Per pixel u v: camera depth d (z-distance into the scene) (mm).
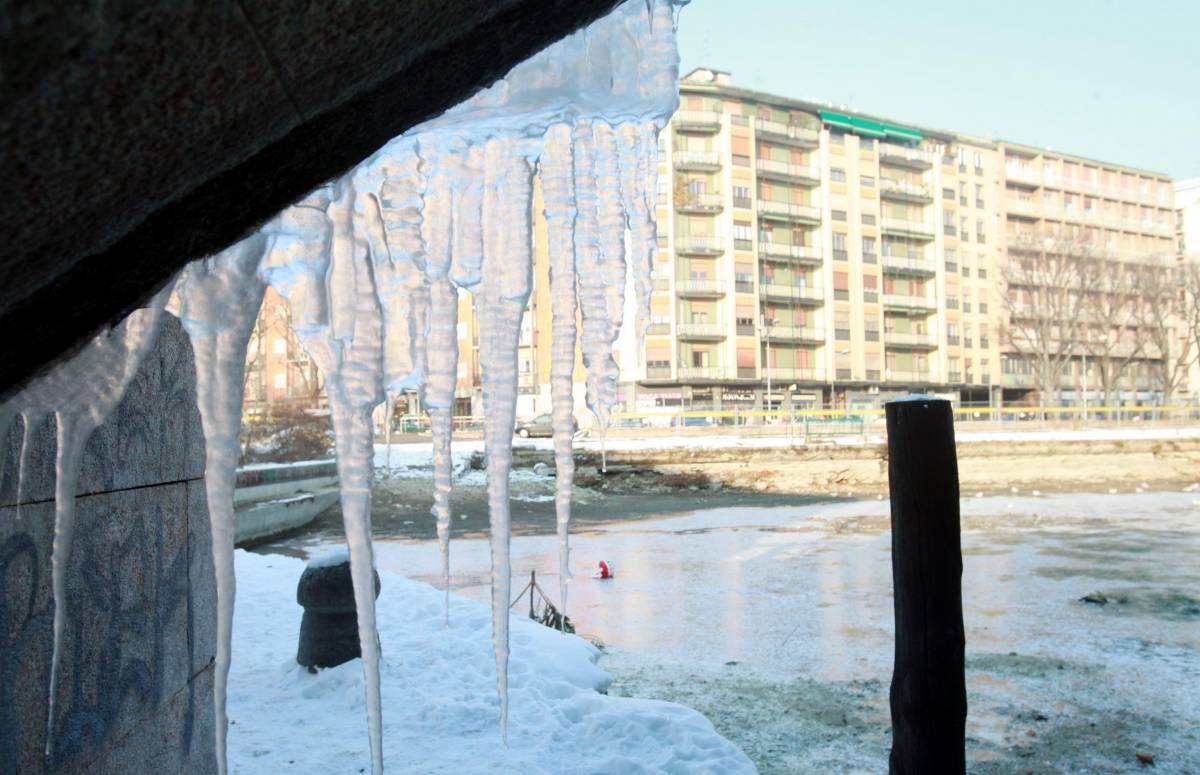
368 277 2580
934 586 4535
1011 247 71000
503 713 3492
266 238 2215
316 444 29906
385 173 2789
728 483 35531
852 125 63531
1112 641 11047
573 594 14883
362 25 1215
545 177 3189
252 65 1106
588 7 1720
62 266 1280
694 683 9281
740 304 57406
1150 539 20656
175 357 3533
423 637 7969
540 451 36062
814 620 12570
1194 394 74062
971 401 68938
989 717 8250
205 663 3971
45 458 2400
